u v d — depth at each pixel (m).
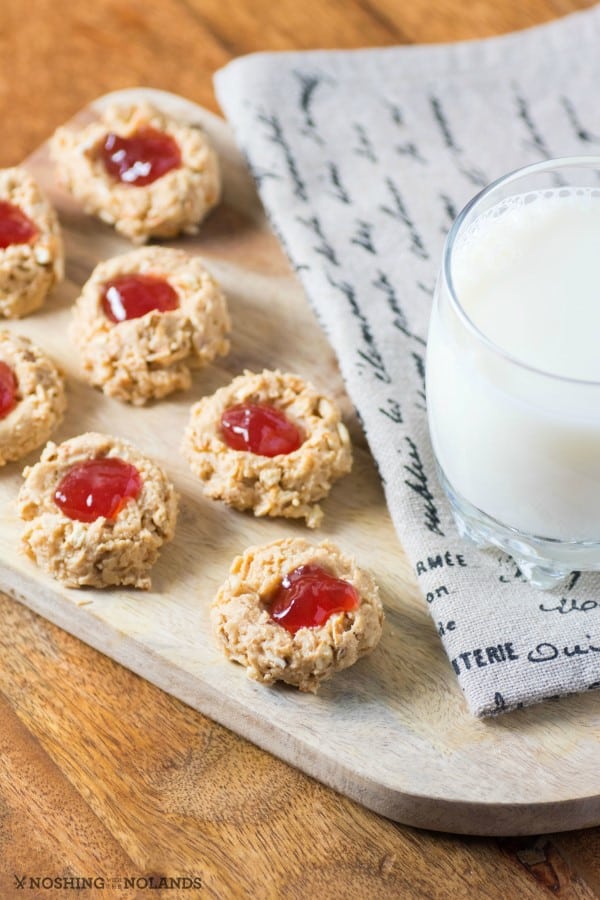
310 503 0.50
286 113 0.57
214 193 0.56
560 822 0.45
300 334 0.54
